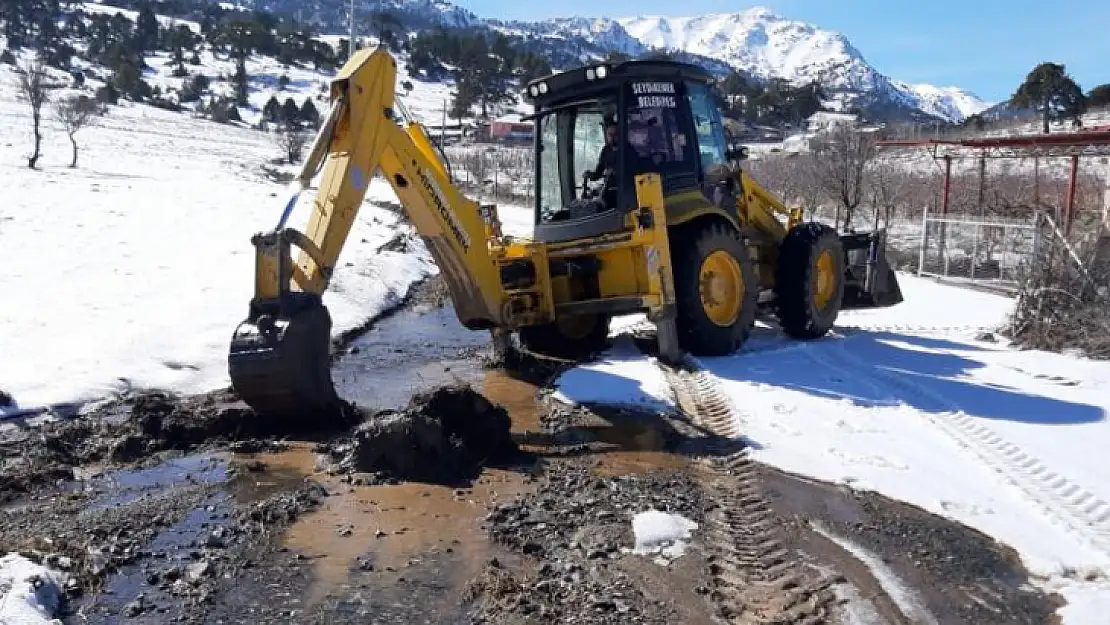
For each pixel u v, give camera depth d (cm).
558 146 867
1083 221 1386
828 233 937
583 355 877
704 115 888
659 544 422
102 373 714
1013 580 386
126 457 544
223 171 3550
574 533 436
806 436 579
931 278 1430
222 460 539
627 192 790
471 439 560
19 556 385
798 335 921
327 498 479
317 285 591
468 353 905
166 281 1154
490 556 411
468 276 742
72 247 1405
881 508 465
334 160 619
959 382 711
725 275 837
